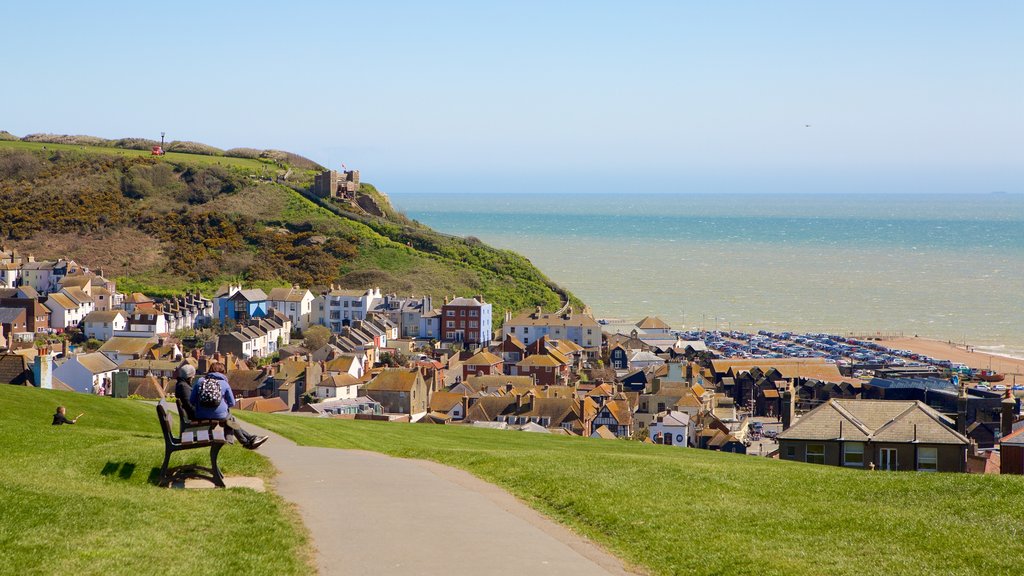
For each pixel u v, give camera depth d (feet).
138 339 440.45
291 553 74.02
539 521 87.10
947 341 621.31
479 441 161.89
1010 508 88.84
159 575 67.00
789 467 116.98
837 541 79.77
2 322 463.42
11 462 95.30
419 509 89.20
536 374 433.07
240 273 614.75
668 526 83.82
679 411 341.00
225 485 94.27
